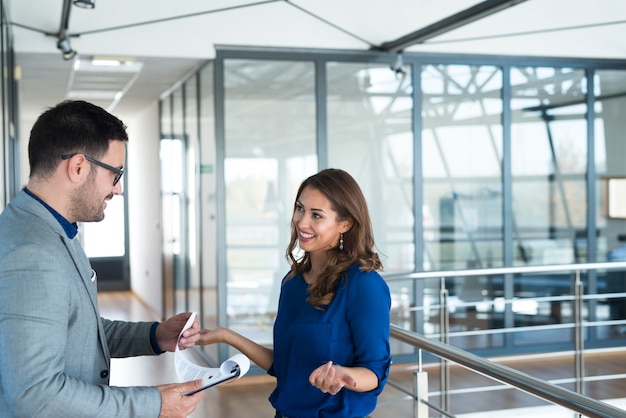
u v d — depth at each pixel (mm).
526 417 5527
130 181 12383
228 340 2100
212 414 5371
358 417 1850
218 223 6500
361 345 1832
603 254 7551
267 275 6629
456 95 7148
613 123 7578
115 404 1603
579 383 5418
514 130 7316
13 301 1544
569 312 7406
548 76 7379
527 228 7359
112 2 5797
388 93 6953
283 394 1912
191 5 5918
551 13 6059
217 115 6461
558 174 7441
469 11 5348
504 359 7152
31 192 1677
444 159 7148
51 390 1528
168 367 6898
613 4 5898
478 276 7254
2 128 4516
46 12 5750
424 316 7129
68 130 1653
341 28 6340
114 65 6855
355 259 1902
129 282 12742
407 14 5832
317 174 1963
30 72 7164
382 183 6977
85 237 12547
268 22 6465
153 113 9867
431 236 7137
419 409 2928
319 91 6707
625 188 7570
